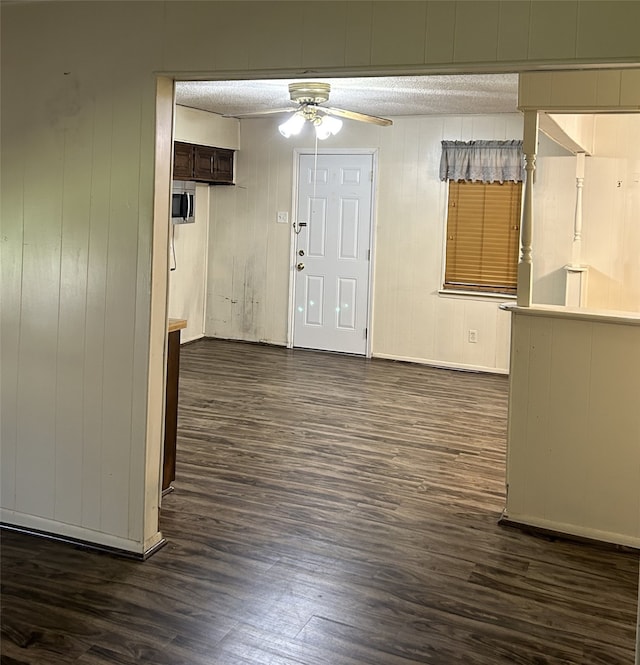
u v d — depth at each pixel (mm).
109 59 3006
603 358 3326
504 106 6379
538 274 6785
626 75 3312
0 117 3227
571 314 3322
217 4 2830
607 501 3391
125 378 3117
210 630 2594
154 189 2996
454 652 2508
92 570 3008
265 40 2781
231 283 8258
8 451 3381
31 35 3131
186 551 3193
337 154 7566
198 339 8336
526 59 2467
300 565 3092
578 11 2395
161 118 2996
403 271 7438
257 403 5672
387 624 2664
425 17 2572
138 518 3137
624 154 6324
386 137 7336
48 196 3184
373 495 3898
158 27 2922
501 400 6055
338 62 2695
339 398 5926
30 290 3266
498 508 3775
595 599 2893
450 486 4062
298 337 7996
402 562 3148
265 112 5523
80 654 2430
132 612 2693
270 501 3766
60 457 3275
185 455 4410
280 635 2574
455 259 7219
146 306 3049
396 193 7371
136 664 2385
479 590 2932
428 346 7406
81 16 3039
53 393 3264
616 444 3352
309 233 7801
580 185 6426
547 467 3475
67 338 3213
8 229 3277
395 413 5535
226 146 7805
